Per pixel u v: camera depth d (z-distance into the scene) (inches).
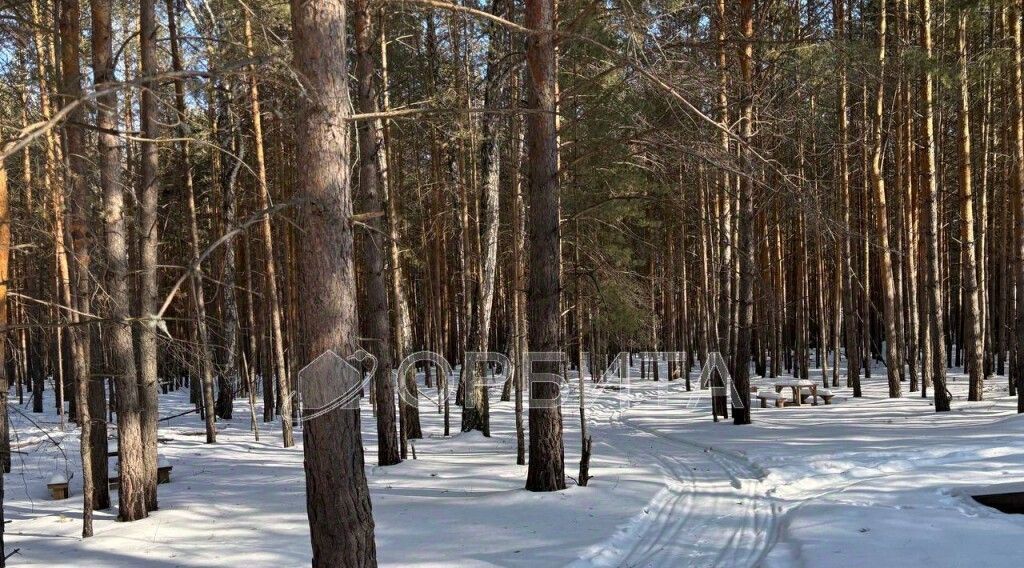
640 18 305.0
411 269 1306.6
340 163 204.7
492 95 704.4
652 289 958.4
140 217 406.3
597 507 352.5
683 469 464.8
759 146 538.3
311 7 200.8
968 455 446.6
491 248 733.9
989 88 746.2
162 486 457.1
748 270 663.8
